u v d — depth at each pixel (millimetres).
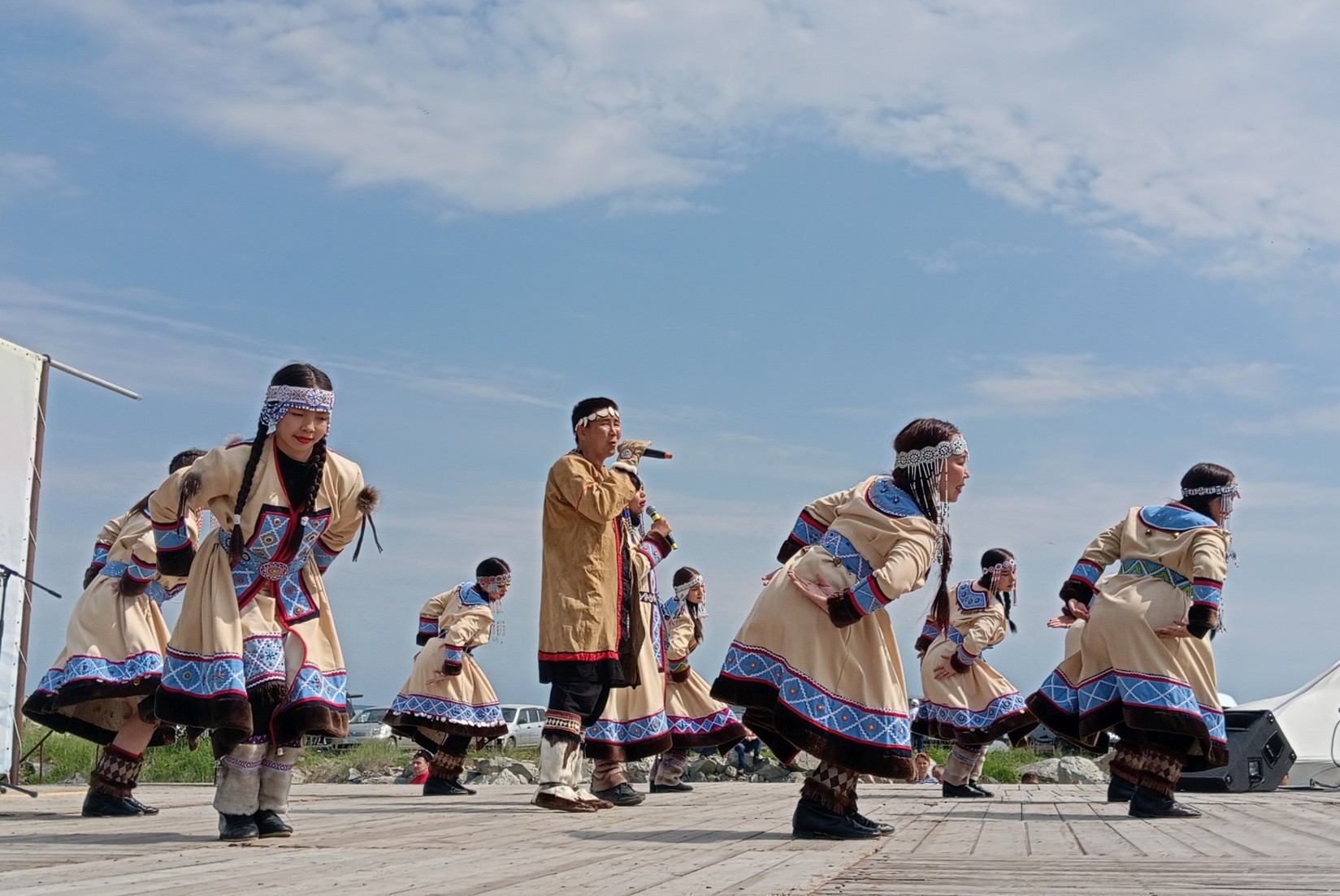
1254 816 6465
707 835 4949
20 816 6066
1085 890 3080
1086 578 6715
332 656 4707
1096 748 6977
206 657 4324
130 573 5863
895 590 4445
